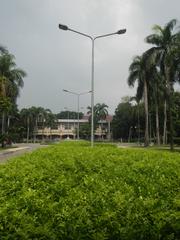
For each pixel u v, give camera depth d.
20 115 112.69
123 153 12.52
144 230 3.74
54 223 3.84
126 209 4.19
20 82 64.50
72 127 144.88
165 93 58.47
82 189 5.32
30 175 6.49
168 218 3.93
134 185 5.82
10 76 63.91
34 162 8.98
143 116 90.50
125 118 109.88
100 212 4.10
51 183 5.89
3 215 3.96
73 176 6.81
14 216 3.93
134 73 59.25
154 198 4.83
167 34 48.69
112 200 4.56
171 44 48.31
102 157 10.45
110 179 6.41
